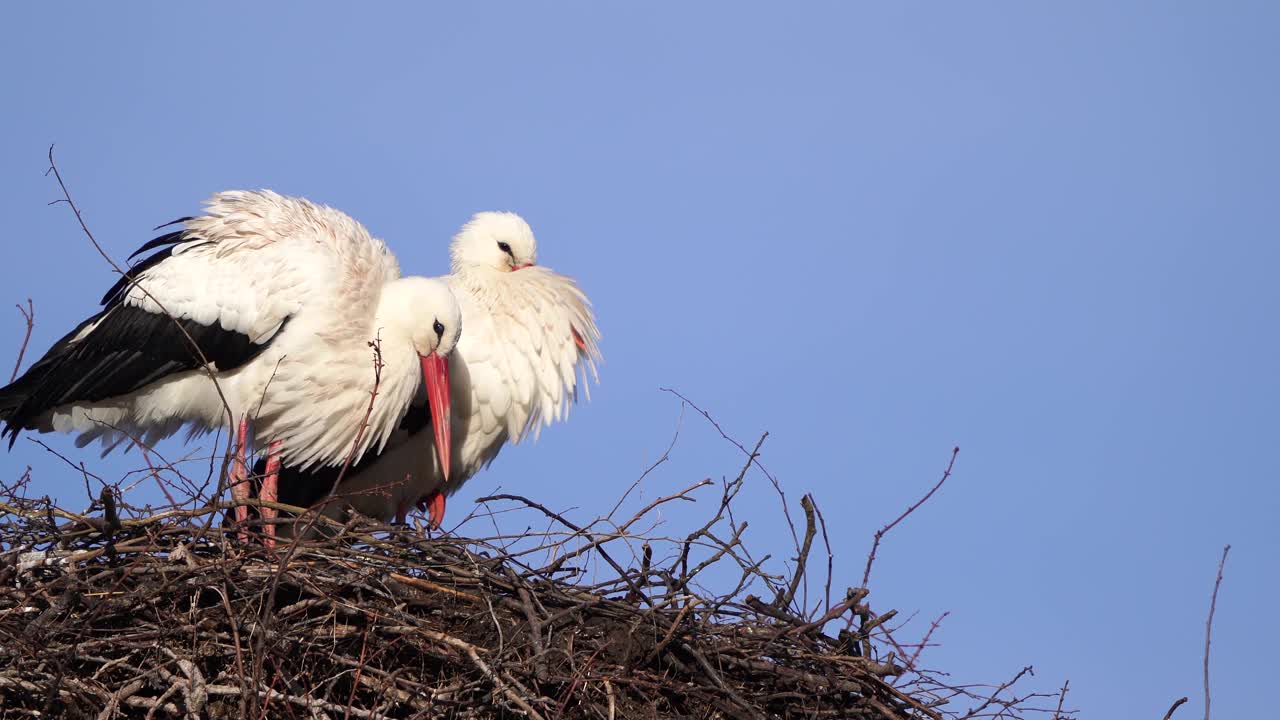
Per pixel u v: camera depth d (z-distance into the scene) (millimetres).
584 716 10086
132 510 10453
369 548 10945
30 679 9414
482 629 10328
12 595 9727
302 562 10219
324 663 10109
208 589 10055
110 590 9812
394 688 9984
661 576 10797
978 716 10500
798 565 10867
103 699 9469
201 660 9828
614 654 10359
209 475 10867
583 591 10734
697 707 10414
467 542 10773
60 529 10359
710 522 10750
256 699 9219
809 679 10445
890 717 10281
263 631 9328
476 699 9977
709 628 10602
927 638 10625
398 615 10094
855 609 10703
